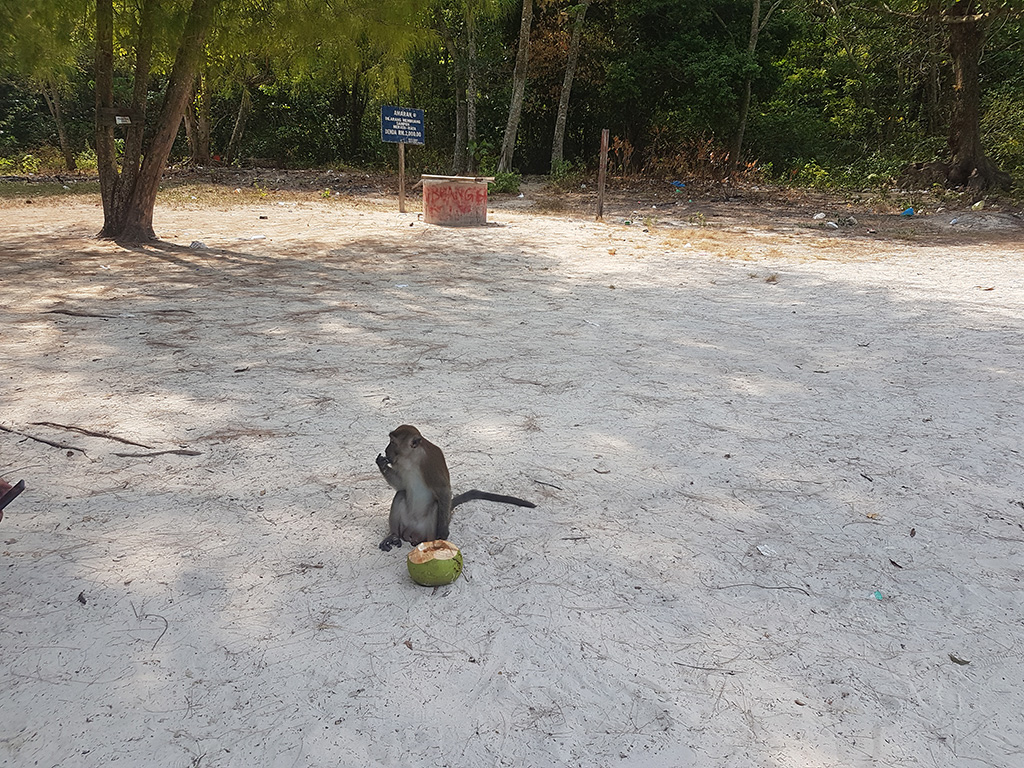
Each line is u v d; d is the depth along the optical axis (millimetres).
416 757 2359
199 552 3467
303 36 11758
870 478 4445
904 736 2496
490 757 2365
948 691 2711
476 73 27781
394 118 17719
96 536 3578
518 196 23594
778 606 3189
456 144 29500
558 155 27531
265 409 5277
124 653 2791
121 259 11094
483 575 3350
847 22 29828
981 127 27406
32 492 3994
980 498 4219
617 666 2793
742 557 3564
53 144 34688
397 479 3441
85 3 11008
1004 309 9016
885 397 5867
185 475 4242
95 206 17797
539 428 5090
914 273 11445
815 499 4172
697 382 6152
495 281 10352
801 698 2656
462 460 4547
